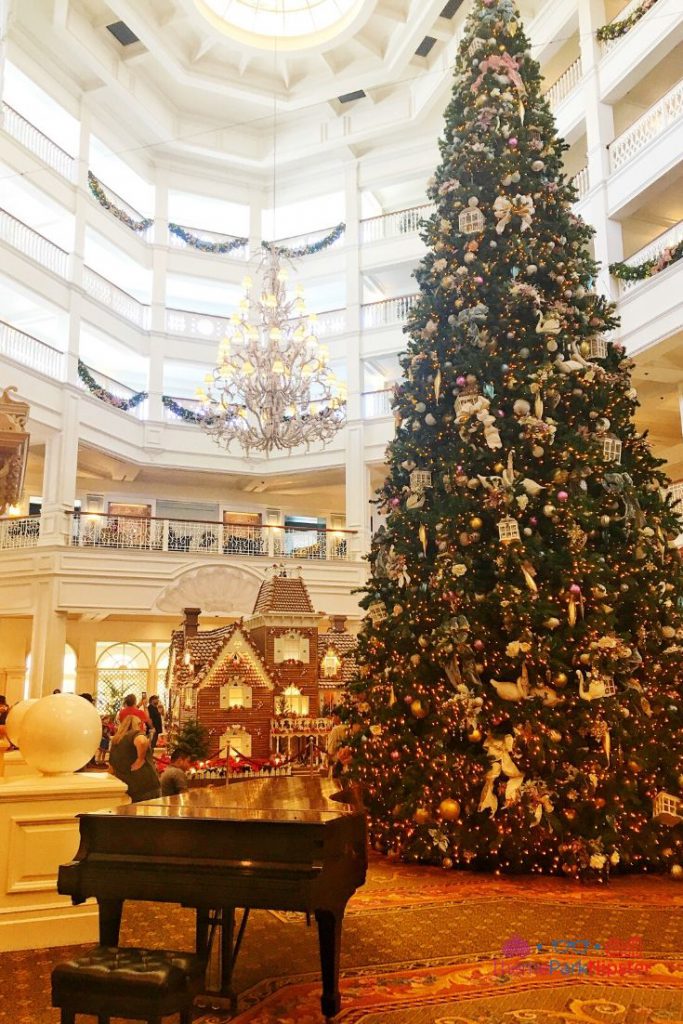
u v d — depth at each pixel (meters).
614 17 15.24
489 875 5.62
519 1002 3.23
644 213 15.21
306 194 22.20
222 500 22.23
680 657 6.15
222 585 16.98
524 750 5.61
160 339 20.67
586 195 14.60
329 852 2.98
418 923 4.42
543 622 5.58
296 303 12.80
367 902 4.89
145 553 16.39
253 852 2.92
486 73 7.21
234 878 2.86
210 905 2.87
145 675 19.17
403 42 18.39
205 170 21.97
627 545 6.17
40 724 4.34
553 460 6.15
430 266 7.13
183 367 21.73
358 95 21.05
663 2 13.10
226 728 11.69
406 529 6.65
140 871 2.94
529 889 5.21
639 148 13.40
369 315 20.92
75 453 17.69
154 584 16.38
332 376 12.66
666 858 5.61
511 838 5.51
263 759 11.73
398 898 4.98
